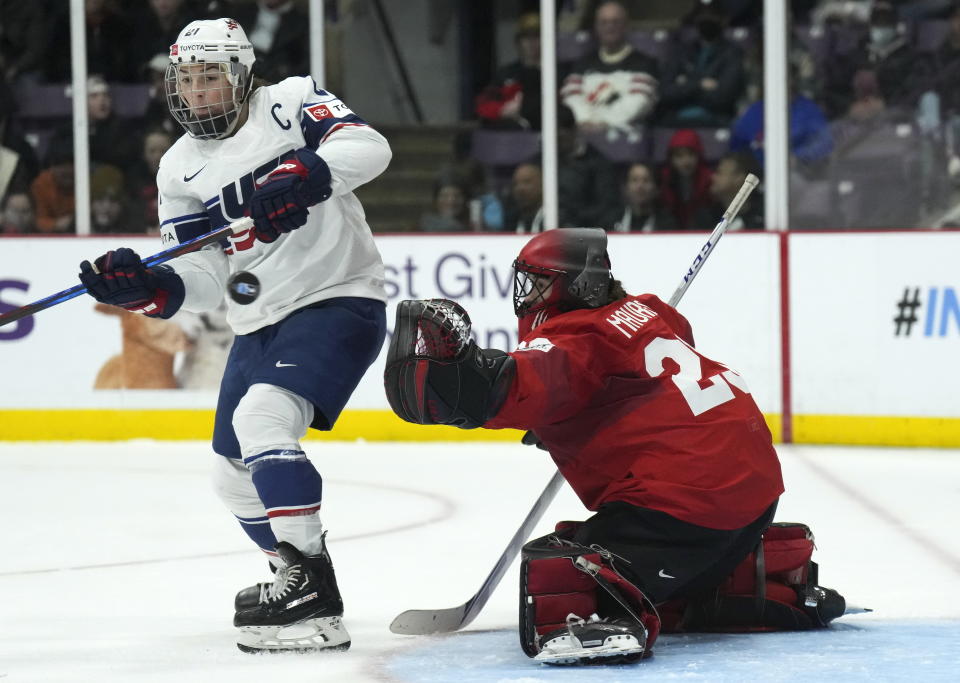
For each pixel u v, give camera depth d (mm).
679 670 11781
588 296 12875
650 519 12398
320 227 13617
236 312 13773
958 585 16016
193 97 13430
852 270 29031
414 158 32812
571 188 31766
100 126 32500
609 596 12531
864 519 20734
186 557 18625
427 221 32719
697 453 12445
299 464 13109
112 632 14242
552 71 31562
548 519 21141
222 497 14242
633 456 12594
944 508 21641
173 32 32312
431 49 32625
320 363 13297
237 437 13352
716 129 31000
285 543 13125
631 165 31406
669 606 13430
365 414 30672
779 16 30312
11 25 32656
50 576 17500
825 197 30766
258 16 32344
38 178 32938
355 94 33062
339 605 13156
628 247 30156
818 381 29328
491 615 14836
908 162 30516
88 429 31359
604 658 12008
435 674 11930
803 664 11938
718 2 30750
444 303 11633
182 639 13836
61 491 24609
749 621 13375
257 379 13320
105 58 32344
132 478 26016
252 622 13172
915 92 30312
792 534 13688
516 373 11797
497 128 32156
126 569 17875
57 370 31391
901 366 28891
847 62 30422
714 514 12367
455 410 11617
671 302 14812
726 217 14953
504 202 32250
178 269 13883
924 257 28703
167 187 14039
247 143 13680
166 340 31062
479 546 19109
